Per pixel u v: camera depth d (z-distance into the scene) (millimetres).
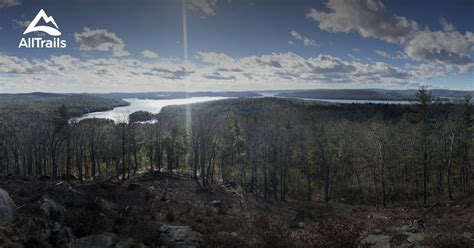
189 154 73625
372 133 55844
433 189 57406
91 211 19406
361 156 60656
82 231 15344
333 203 53094
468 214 32500
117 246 13703
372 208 46562
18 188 22438
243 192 54938
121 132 69062
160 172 61875
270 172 62500
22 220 13773
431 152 55031
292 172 69062
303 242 18422
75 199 21844
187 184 54812
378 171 60875
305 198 57062
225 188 56312
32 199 17828
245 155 65562
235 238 19094
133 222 19578
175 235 18938
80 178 61281
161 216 26812
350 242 16594
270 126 60906
